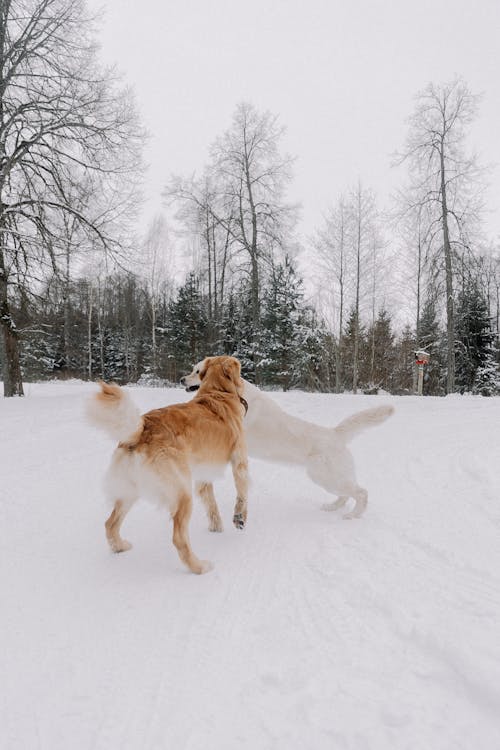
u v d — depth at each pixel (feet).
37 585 9.42
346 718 5.64
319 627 7.72
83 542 11.73
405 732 5.38
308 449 14.20
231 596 8.99
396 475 17.25
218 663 6.86
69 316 111.45
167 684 6.42
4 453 20.17
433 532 11.81
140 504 14.62
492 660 6.41
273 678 6.43
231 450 13.01
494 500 13.94
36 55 42.80
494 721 5.53
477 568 9.70
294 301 90.63
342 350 106.52
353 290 97.45
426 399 44.11
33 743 5.42
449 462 18.48
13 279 44.86
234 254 81.51
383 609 8.15
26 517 13.04
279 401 39.75
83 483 16.26
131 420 10.49
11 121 41.55
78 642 7.49
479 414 31.73
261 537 12.20
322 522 13.17
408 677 6.35
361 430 14.52
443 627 7.39
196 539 12.30
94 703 6.09
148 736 5.49
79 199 47.03
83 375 120.98
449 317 69.67
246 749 5.23
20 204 43.86
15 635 7.66
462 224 69.05
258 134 77.71
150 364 119.14
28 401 39.29
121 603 8.77
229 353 103.19
